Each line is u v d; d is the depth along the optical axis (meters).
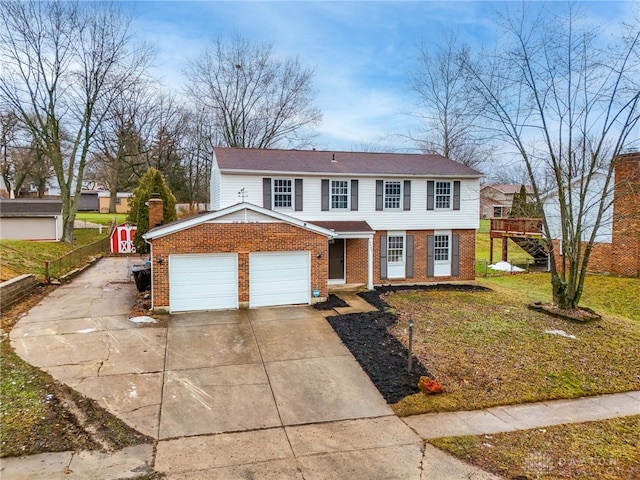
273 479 5.62
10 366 8.77
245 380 8.73
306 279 14.38
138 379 8.53
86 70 26.42
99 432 6.64
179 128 37.88
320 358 9.88
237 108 38.28
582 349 10.87
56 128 26.41
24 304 13.73
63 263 19.11
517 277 23.17
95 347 10.06
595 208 22.06
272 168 17.30
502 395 8.35
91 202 61.28
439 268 19.73
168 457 6.07
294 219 13.99
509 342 11.09
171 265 12.99
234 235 13.49
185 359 9.61
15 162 44.88
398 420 7.37
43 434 6.45
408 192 18.95
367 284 18.05
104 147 31.56
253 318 12.67
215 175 19.45
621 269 22.39
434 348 10.47
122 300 14.43
